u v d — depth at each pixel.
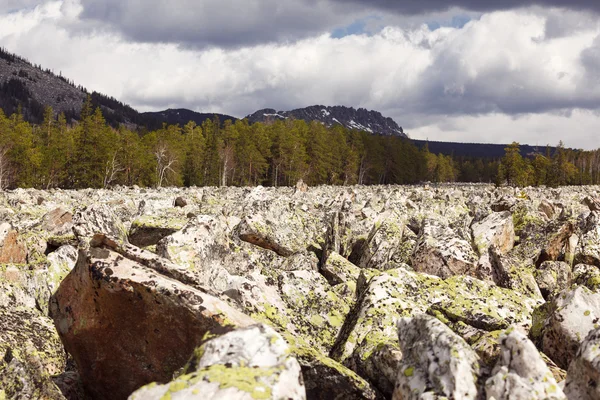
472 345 8.48
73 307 8.98
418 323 7.01
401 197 42.03
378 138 189.50
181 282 9.05
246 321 8.38
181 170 137.88
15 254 14.50
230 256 14.53
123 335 8.70
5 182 104.38
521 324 10.88
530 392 5.65
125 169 122.56
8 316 10.36
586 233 19.53
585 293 9.11
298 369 5.83
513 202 26.89
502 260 16.03
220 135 156.88
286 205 23.52
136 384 8.84
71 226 19.55
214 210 26.97
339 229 21.12
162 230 18.75
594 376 6.41
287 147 146.50
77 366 9.27
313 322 11.67
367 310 11.07
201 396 5.12
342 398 8.20
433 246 16.36
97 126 113.38
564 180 169.12
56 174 112.62
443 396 5.90
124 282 8.41
